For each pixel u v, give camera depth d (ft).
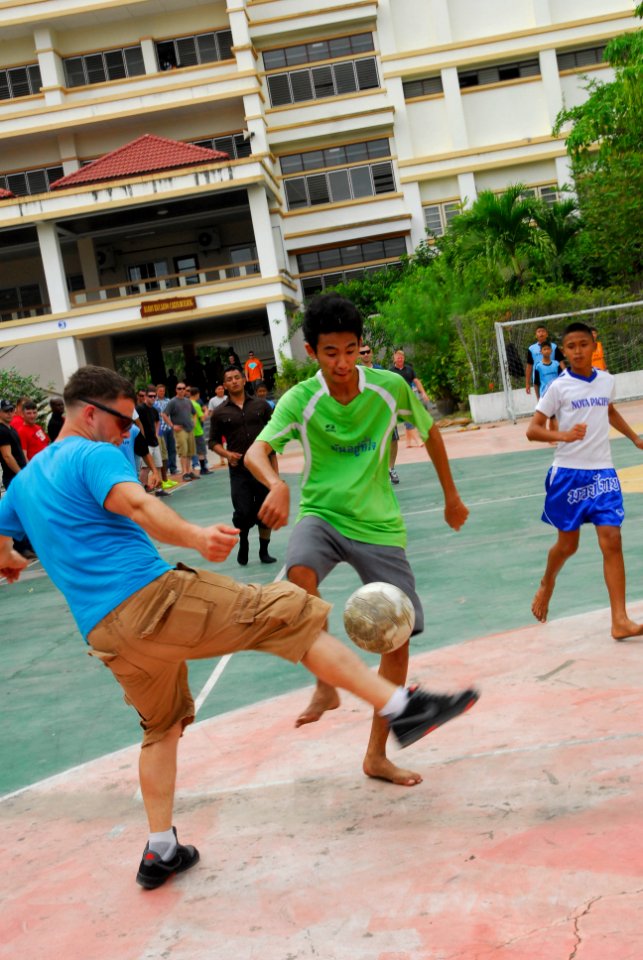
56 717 17.25
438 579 23.29
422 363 82.58
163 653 9.18
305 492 11.58
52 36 123.54
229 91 121.29
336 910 8.74
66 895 10.11
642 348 70.08
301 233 127.75
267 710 15.48
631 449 42.14
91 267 127.34
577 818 9.76
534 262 94.84
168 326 119.85
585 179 96.48
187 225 128.67
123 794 12.96
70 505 9.24
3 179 127.44
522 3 126.82
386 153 127.75
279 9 125.59
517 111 127.75
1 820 12.59
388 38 126.52
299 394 11.12
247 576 28.55
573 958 7.31
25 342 111.65
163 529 8.55
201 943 8.58
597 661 15.02
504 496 34.68
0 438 37.60
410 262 122.11
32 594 31.71
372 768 11.70
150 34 125.08
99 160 113.60
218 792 12.18
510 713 13.24
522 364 70.64
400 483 43.50
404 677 11.74
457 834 9.86
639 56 81.00
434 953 7.73
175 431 66.49
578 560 23.13
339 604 22.76
